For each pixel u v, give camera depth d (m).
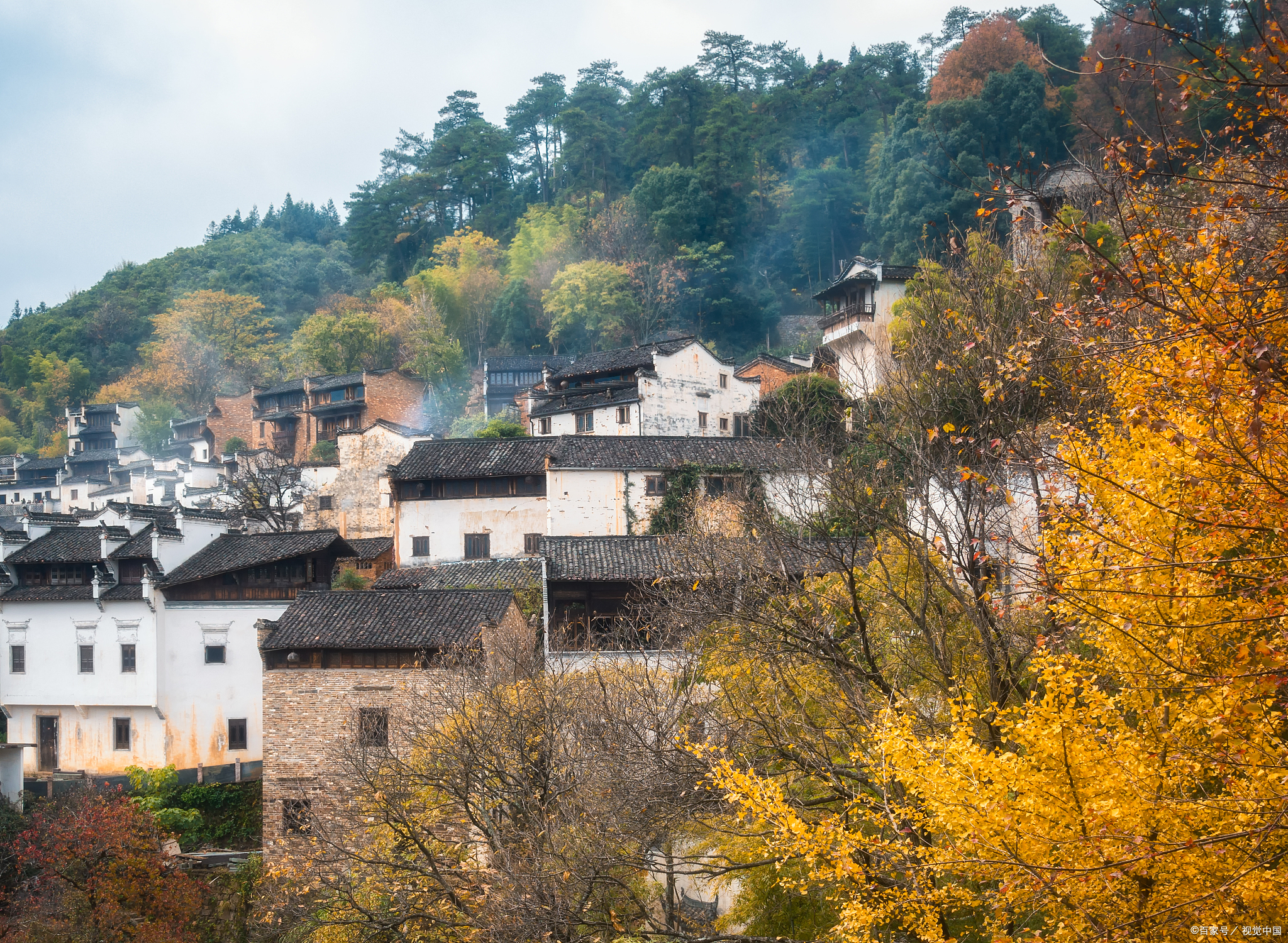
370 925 20.56
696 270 84.38
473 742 21.75
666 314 82.44
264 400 81.31
